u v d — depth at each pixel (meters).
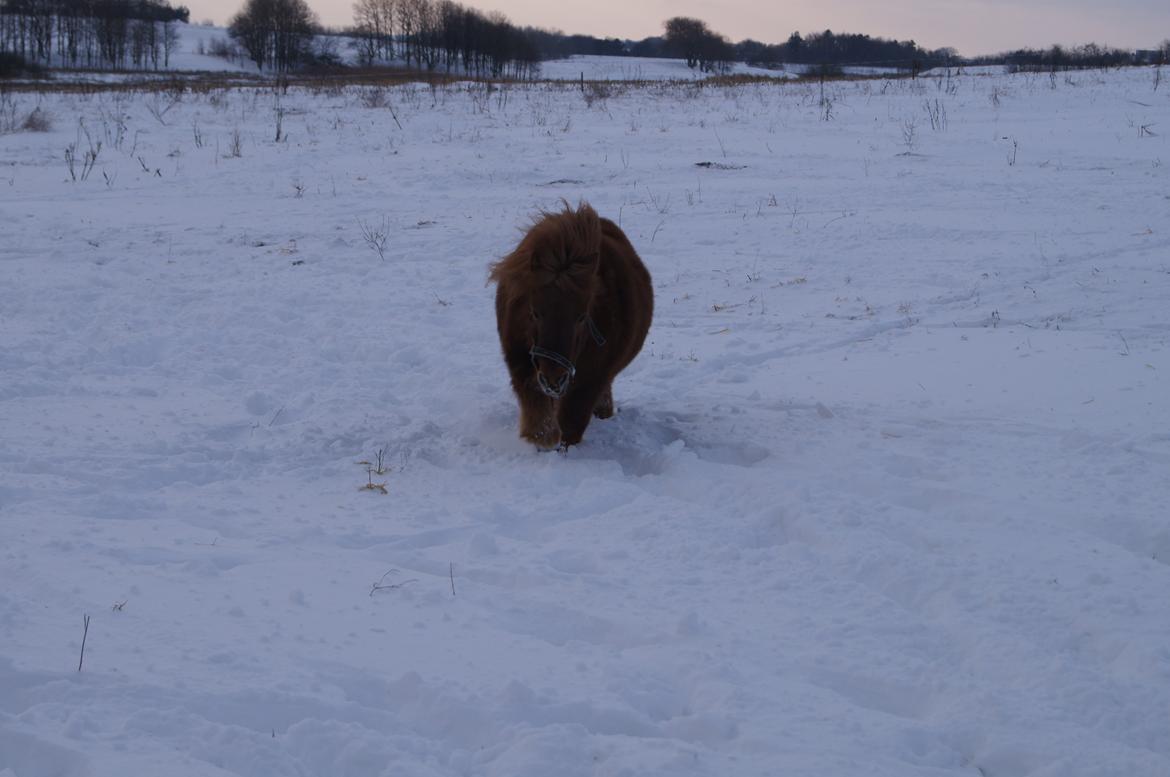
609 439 7.13
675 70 88.38
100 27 93.75
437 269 13.14
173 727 3.34
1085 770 3.38
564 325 5.96
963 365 9.05
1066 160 19.72
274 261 13.57
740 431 7.36
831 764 3.38
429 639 4.21
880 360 9.38
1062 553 5.10
